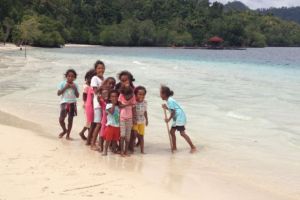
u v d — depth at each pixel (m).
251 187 7.34
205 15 162.38
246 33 159.12
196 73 33.12
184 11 165.88
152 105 16.75
